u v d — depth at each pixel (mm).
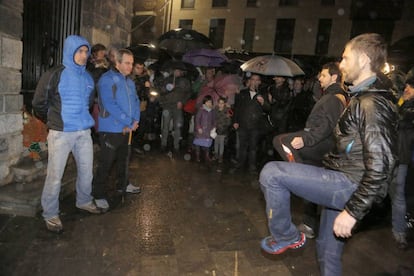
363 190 1626
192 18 25344
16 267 2621
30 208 3510
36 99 3045
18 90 4062
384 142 1604
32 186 3885
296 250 2139
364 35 1834
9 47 3828
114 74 3799
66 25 5387
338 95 3141
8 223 3322
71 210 3775
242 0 23922
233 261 3043
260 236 3574
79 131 3287
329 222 2098
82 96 3270
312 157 3152
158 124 8766
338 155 1895
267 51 23609
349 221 1669
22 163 4133
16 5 3891
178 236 3418
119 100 3756
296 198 4961
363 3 20875
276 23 23234
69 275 2590
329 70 3279
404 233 3549
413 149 3379
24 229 3229
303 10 22438
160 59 8977
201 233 3537
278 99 7176
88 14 5914
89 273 2641
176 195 4637
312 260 3158
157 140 8555
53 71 3080
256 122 6020
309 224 3604
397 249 3514
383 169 1586
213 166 6484
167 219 3807
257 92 6102
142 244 3176
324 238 2156
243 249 3271
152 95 7969
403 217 3521
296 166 1950
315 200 1921
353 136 1792
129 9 8188
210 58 8977
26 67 4469
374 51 1778
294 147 3117
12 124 3973
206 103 6422
